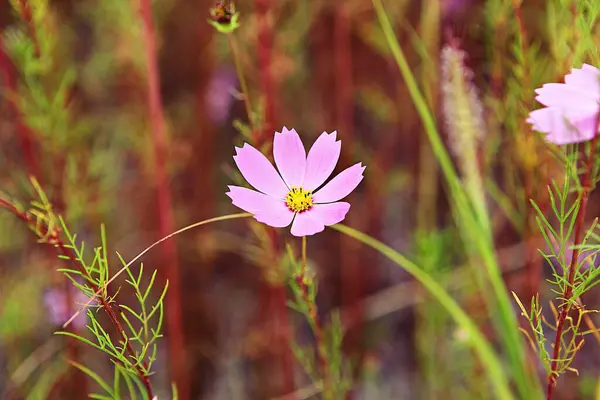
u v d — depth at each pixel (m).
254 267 1.68
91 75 1.42
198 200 1.63
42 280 1.33
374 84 1.56
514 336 1.14
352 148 1.48
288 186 1.04
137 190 1.57
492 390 1.31
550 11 1.11
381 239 1.62
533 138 1.12
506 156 1.20
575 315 1.32
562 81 1.09
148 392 1.02
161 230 1.28
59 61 1.34
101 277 1.01
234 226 1.72
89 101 1.57
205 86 1.56
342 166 1.49
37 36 1.17
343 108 1.46
